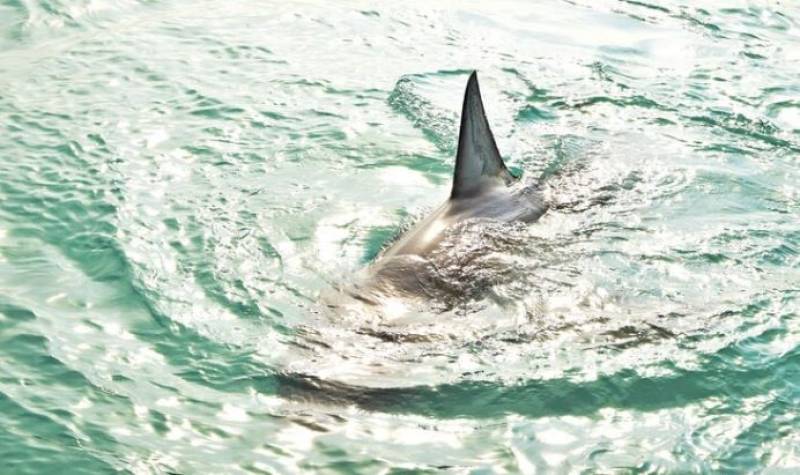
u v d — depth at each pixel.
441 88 15.74
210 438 8.26
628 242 11.26
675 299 10.27
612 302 10.15
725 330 9.77
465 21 18.70
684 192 12.62
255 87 15.44
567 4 19.94
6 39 17.09
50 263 10.90
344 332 9.61
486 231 11.02
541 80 16.16
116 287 10.47
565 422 8.55
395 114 14.80
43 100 14.72
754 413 8.70
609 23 18.98
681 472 8.00
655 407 8.77
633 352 9.41
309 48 17.11
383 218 12.01
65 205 11.95
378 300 10.03
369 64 16.56
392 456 8.07
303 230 11.62
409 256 10.56
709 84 16.28
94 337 9.62
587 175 12.87
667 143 14.09
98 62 16.19
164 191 12.36
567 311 9.98
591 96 15.59
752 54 17.72
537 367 9.17
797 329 9.84
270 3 19.19
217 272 10.72
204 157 13.26
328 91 15.44
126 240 11.26
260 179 12.78
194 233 11.45
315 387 8.85
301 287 10.48
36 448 8.05
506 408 8.68
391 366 9.09
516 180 12.17
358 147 13.75
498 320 9.78
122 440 8.20
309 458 8.02
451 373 9.04
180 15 18.42
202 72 15.92
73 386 8.89
